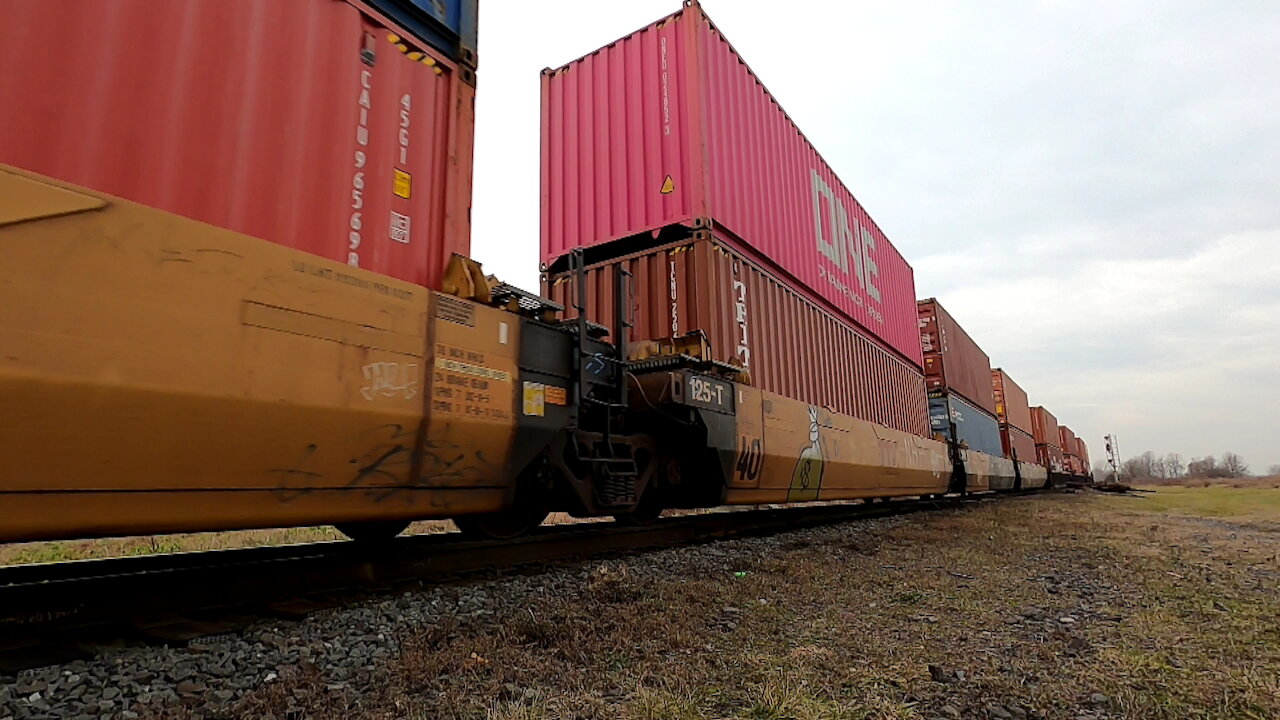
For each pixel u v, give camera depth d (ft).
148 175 9.38
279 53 11.24
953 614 12.58
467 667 8.65
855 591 14.42
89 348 7.87
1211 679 9.05
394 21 13.53
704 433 20.30
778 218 30.71
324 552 15.11
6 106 8.15
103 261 8.07
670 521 23.53
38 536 7.86
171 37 9.85
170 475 8.81
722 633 10.81
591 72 29.43
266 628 9.87
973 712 7.80
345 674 8.37
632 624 10.74
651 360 20.36
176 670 8.10
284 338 9.87
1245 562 20.92
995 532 27.71
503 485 14.11
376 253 12.50
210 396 8.94
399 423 11.54
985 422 71.20
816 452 27.78
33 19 8.52
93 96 8.95
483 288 13.97
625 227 26.55
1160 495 96.73
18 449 7.49
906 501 49.16
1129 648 10.46
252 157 10.66
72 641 8.96
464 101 14.96
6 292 7.26
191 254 8.93
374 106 12.80
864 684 8.56
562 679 8.40
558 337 15.96
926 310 59.72
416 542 17.11
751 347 25.53
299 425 10.03
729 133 27.27
